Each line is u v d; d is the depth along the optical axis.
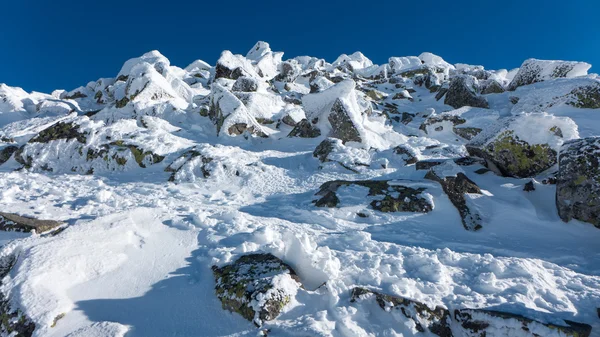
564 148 9.42
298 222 9.72
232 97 21.67
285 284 5.30
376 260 6.57
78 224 7.37
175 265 6.32
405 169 13.36
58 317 4.89
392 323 4.92
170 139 16.56
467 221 9.30
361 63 59.34
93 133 16.05
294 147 19.39
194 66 50.91
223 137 20.55
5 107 27.86
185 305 5.30
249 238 7.26
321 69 47.03
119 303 5.36
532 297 5.64
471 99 28.77
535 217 9.23
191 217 8.49
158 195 11.95
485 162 12.54
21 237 7.16
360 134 18.88
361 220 9.88
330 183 11.79
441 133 24.47
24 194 11.05
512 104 26.80
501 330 4.71
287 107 26.19
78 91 36.22
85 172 15.14
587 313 5.37
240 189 13.02
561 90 22.91
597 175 8.60
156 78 24.59
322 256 6.21
